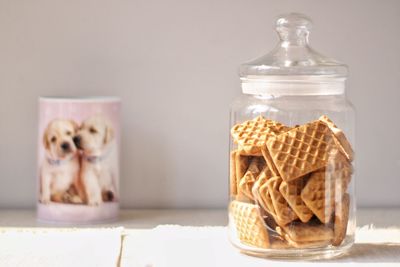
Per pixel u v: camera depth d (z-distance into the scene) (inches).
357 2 48.8
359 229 43.4
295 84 38.3
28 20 48.9
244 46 48.9
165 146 49.5
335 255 38.0
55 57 49.1
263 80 38.5
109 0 48.8
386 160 49.6
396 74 49.2
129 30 48.9
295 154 36.9
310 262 37.0
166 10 48.8
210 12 48.8
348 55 49.1
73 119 44.9
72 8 48.9
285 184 36.6
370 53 49.1
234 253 38.4
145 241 40.5
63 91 49.3
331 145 37.5
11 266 36.5
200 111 49.3
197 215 47.5
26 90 49.2
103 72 49.1
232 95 49.1
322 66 38.1
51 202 45.2
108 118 45.3
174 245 39.8
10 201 49.8
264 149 37.1
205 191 49.8
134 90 49.2
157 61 49.1
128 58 49.1
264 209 37.1
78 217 45.1
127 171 49.6
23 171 49.6
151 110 49.3
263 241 37.3
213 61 49.1
